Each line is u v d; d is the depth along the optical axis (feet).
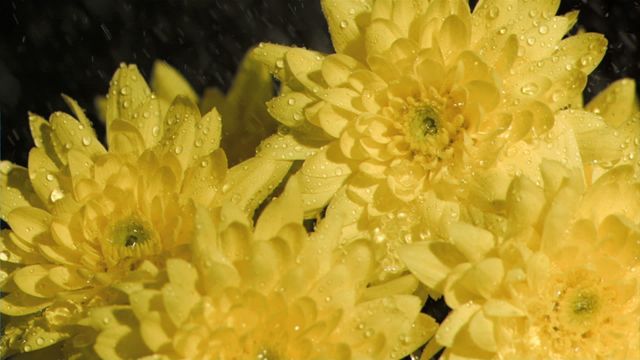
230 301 1.31
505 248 1.33
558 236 1.34
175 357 1.31
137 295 1.30
